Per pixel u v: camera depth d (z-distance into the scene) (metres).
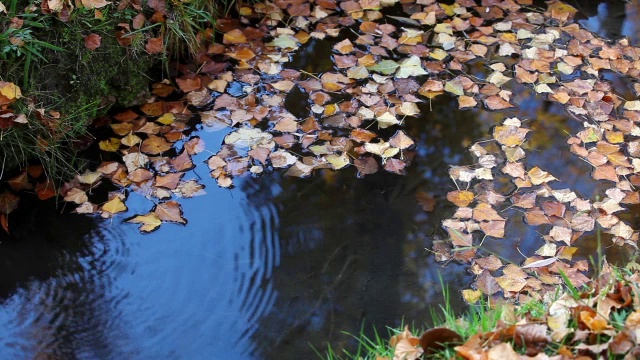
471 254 2.93
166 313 2.70
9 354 2.52
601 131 3.51
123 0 3.41
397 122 3.52
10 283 2.76
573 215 3.11
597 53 4.01
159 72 3.66
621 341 1.99
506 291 2.78
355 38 4.00
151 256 2.89
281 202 3.12
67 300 2.72
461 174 3.29
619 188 3.23
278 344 2.60
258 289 2.79
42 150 3.09
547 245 2.96
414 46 3.97
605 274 2.43
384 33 4.04
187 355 2.56
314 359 2.55
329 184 3.21
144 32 3.48
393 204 3.14
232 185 3.18
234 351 2.58
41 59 3.13
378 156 3.35
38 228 2.96
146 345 2.59
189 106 3.52
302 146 3.37
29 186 3.09
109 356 2.54
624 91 3.78
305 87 3.67
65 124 3.18
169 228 3.00
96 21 3.31
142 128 3.39
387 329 2.66
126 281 2.80
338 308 2.73
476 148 3.42
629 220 3.10
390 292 2.79
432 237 3.01
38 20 3.11
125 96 3.46
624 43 4.08
